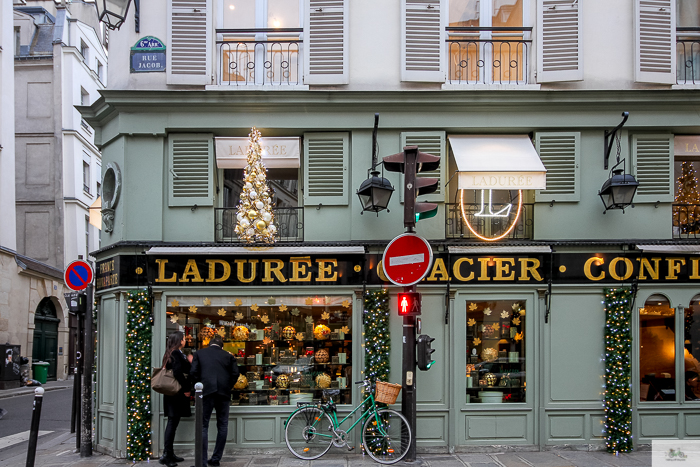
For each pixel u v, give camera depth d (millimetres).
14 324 18000
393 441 6633
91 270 7391
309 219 7551
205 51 7523
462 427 7234
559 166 7566
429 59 7531
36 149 23359
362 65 7605
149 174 7488
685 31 7910
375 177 6676
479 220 7629
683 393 7383
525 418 7297
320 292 7355
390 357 7301
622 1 7691
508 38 7805
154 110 7457
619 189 7035
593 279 7375
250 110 7496
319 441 7016
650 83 7613
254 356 7402
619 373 7207
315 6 7559
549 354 7348
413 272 6137
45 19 24797
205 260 7305
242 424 7180
